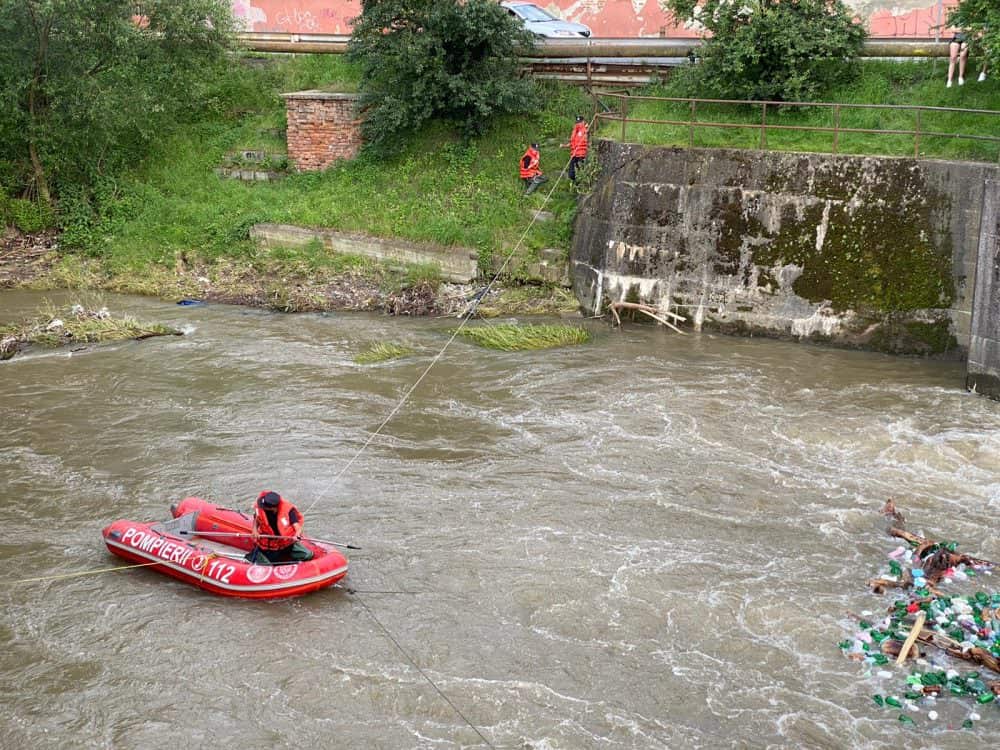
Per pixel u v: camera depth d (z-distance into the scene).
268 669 8.88
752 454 13.25
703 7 21.75
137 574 10.52
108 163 24.72
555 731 8.06
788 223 17.80
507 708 8.35
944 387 15.53
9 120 23.45
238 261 22.36
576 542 11.08
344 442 13.77
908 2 25.05
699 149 18.38
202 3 24.05
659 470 12.84
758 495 12.12
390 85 23.84
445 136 23.94
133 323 18.75
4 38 22.56
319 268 21.69
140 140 25.48
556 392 15.55
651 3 27.58
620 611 9.73
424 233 21.39
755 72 21.42
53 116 23.47
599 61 24.17
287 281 21.45
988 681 8.49
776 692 8.52
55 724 8.19
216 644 9.23
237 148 25.84
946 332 16.81
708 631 9.39
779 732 8.02
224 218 23.25
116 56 23.30
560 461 13.14
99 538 11.26
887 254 17.09
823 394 15.28
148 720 8.23
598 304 19.58
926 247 16.80
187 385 15.96
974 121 19.02
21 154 24.34
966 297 16.56
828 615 9.61
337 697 8.50
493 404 15.14
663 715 8.26
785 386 15.66
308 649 9.16
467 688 8.61
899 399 15.01
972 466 12.80
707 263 18.50
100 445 13.67
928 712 8.21
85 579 10.37
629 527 11.41
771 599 9.90
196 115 26.92
